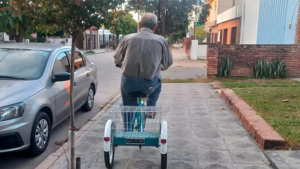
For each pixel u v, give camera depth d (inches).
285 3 606.9
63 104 217.9
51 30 126.9
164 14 645.3
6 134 157.9
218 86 379.9
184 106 282.2
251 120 204.7
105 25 121.6
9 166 169.6
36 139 178.1
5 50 223.3
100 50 1603.1
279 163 148.4
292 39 609.6
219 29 1077.8
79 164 130.0
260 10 664.4
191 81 441.1
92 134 209.0
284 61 443.2
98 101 337.7
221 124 222.2
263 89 315.9
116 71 622.2
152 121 156.8
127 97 159.6
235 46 446.0
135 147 182.1
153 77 151.8
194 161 159.8
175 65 698.2
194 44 862.5
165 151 144.3
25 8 112.7
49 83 202.2
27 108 169.5
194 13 777.6
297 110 227.3
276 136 171.6
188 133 203.8
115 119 156.7
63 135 220.5
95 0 110.5
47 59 215.8
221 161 158.7
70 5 110.0
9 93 170.9
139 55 148.8
